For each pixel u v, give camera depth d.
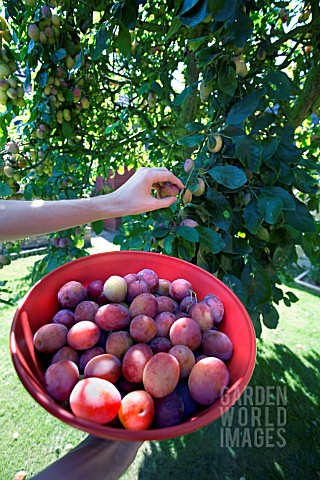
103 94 1.88
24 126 1.51
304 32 1.22
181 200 0.85
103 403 0.46
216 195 0.84
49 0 1.21
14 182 1.36
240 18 0.68
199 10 0.60
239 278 0.95
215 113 0.92
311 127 2.18
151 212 0.84
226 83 0.80
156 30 1.48
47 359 0.61
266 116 0.86
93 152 1.64
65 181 1.42
